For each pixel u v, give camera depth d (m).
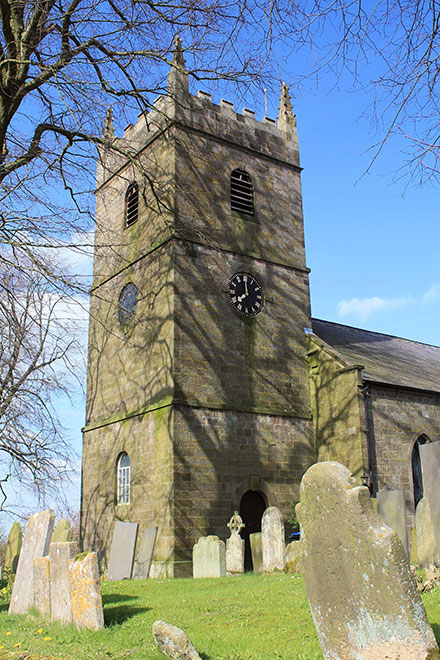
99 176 28.73
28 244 15.02
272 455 22.88
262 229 25.62
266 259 25.25
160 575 19.69
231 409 22.30
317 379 24.47
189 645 7.62
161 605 11.45
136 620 10.22
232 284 23.89
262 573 16.84
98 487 24.52
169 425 20.95
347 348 28.89
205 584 14.60
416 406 24.50
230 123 25.98
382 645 6.29
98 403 25.75
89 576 9.88
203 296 22.88
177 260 22.59
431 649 6.10
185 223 23.27
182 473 20.53
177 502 20.16
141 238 24.75
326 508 6.93
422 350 36.88
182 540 19.89
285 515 22.56
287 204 26.94
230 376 22.72
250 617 9.74
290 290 25.67
